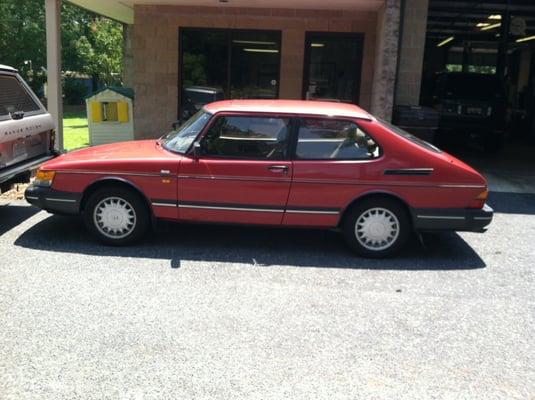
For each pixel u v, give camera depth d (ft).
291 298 15.98
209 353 12.75
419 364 12.60
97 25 108.78
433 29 65.51
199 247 20.30
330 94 40.52
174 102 41.06
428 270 18.79
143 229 19.90
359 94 40.19
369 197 19.29
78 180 19.56
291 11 39.37
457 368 12.50
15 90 23.47
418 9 36.06
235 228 22.85
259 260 19.13
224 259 19.10
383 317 14.96
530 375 12.31
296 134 19.27
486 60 88.84
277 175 19.07
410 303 15.94
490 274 18.58
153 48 40.45
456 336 14.02
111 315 14.48
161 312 14.75
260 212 19.40
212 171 19.19
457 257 20.26
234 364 12.31
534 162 43.50
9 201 26.04
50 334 13.39
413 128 33.47
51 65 34.86
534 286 17.62
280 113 19.34
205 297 15.81
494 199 29.84
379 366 12.45
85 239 20.68
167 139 21.24
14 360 12.21
